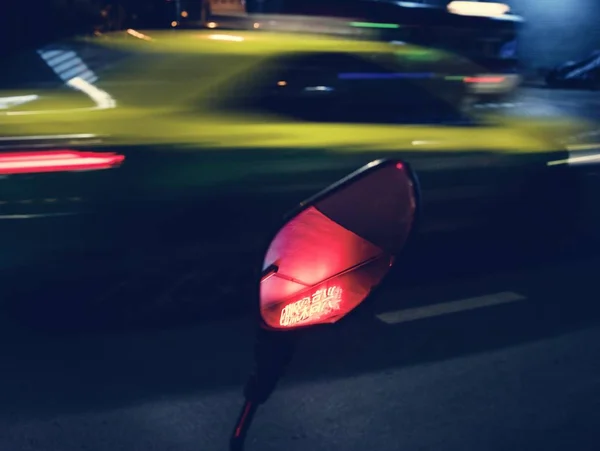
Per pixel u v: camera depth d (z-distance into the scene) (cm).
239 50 465
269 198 425
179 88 437
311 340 458
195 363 426
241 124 434
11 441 350
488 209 523
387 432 363
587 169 608
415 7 665
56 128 397
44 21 948
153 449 346
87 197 390
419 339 466
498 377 421
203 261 423
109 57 461
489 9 770
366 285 162
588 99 1748
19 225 385
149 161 400
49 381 404
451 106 527
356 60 494
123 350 436
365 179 160
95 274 406
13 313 429
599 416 381
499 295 537
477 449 350
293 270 158
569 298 538
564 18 2792
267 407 382
